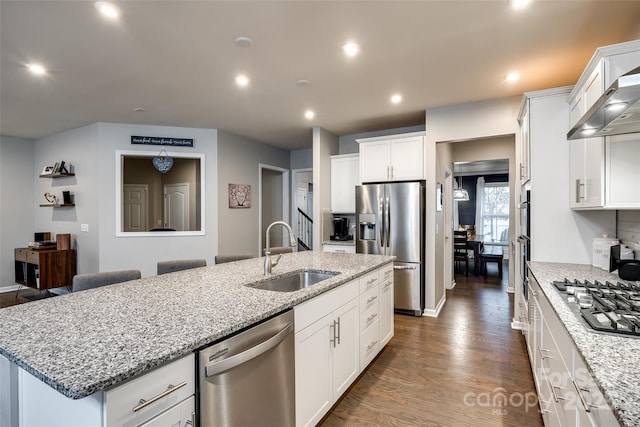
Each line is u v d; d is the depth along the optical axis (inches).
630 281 80.6
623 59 71.7
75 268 196.2
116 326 51.0
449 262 217.0
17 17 82.7
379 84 129.3
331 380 81.4
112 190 184.7
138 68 113.7
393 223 165.8
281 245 269.6
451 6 80.0
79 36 92.4
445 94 140.6
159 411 41.4
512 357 114.1
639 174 76.0
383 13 83.0
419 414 83.6
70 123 184.4
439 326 146.0
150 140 189.3
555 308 61.3
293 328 66.4
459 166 323.9
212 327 50.6
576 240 107.3
